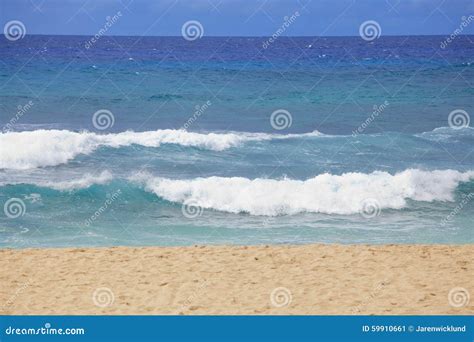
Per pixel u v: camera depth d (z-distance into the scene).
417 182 18.38
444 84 42.78
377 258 11.38
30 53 59.88
